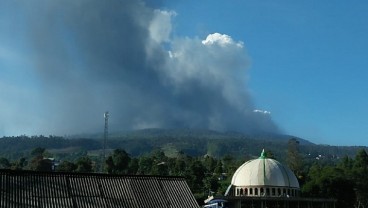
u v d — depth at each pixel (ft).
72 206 201.46
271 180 520.01
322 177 577.43
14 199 194.29
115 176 226.58
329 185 561.84
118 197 215.72
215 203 437.99
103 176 223.71
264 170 526.57
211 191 603.67
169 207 221.66
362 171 644.69
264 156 550.77
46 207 196.34
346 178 601.62
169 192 230.27
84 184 215.10
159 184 232.73
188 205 226.79
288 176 529.45
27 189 201.16
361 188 618.03
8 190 197.26
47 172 212.64
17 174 206.39
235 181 540.93
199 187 655.35
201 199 529.45
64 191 207.31
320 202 532.73
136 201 217.36
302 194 555.69
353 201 581.12
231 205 490.49
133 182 227.61
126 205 213.05
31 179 206.80
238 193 530.68
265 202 506.07
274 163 537.24
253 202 503.20
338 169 647.15
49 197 201.77
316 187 561.43
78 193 209.05
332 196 558.15
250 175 528.22
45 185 206.69
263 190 517.96
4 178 202.08
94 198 209.97
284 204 512.63
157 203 221.05
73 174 217.56
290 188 524.93
